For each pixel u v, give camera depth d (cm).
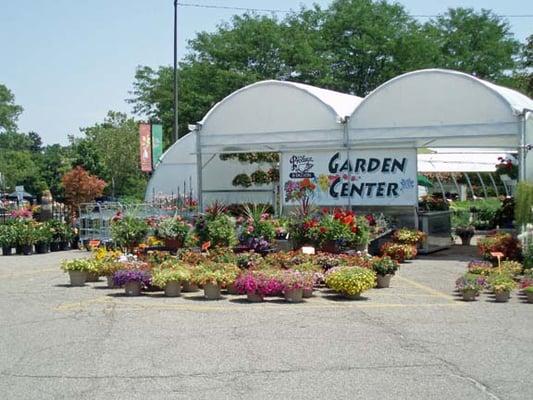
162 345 800
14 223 2086
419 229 1820
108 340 832
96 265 1305
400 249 1608
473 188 4009
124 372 689
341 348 775
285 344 797
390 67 4553
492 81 4988
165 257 1367
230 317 962
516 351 755
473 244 2105
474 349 765
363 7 4722
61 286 1292
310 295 1123
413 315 969
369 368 691
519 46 5153
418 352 754
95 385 646
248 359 731
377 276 1230
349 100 2152
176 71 2977
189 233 1612
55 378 673
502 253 1428
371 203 1855
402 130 1772
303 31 4750
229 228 1580
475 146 1898
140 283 1164
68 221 2275
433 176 3659
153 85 4991
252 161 2420
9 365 725
